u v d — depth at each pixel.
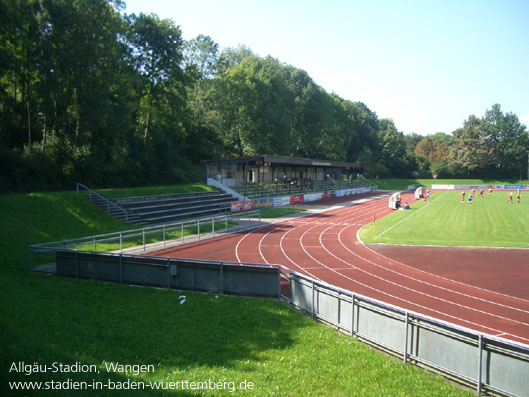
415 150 130.88
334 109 87.25
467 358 6.99
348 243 25.33
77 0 32.19
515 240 25.52
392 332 8.39
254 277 12.59
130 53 45.41
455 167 101.00
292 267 18.66
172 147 54.75
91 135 39.28
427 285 15.71
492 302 13.64
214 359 7.78
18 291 12.07
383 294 14.46
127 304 11.59
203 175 56.53
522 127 97.75
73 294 12.54
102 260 14.62
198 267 13.17
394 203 46.94
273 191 53.75
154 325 9.77
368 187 82.50
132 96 46.00
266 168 61.72
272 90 62.03
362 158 98.69
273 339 9.09
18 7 28.78
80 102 34.47
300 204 52.31
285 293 13.19
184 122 57.25
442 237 26.92
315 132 74.88
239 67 59.06
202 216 35.56
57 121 34.22
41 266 17.11
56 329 8.81
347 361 7.91
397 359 8.13
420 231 29.58
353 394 6.48
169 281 13.56
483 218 36.53
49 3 30.23
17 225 21.19
